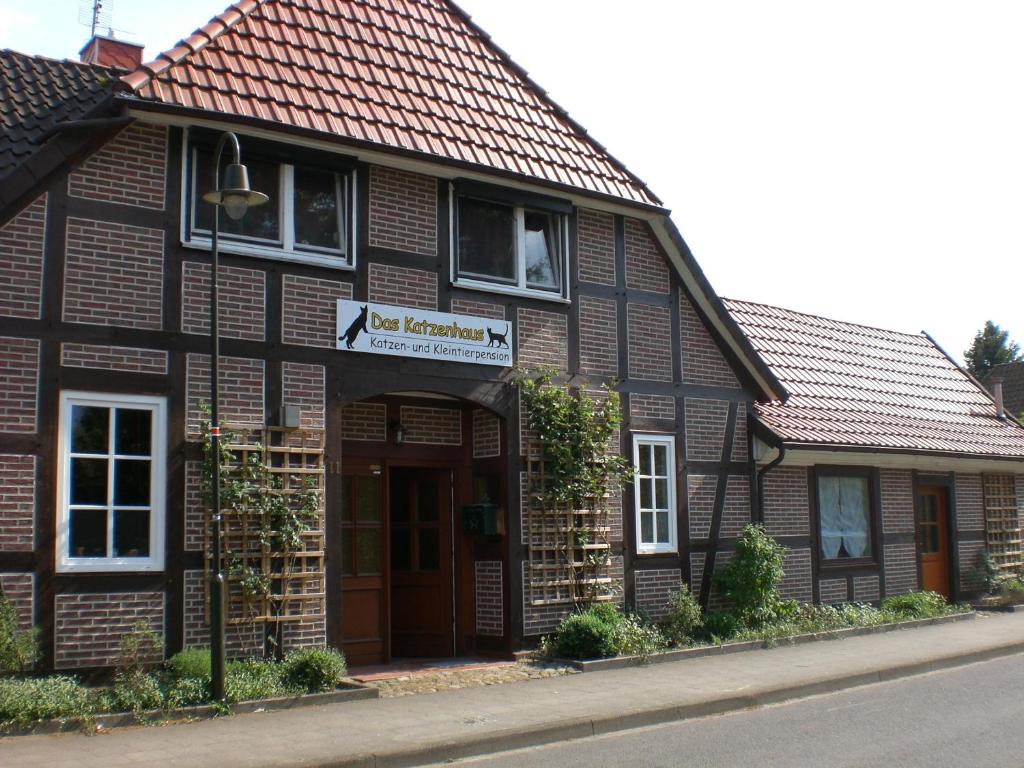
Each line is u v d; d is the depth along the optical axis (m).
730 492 15.59
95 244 10.27
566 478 13.43
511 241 13.48
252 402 11.02
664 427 14.82
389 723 9.17
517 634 12.98
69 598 9.77
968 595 20.14
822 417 17.62
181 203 10.80
